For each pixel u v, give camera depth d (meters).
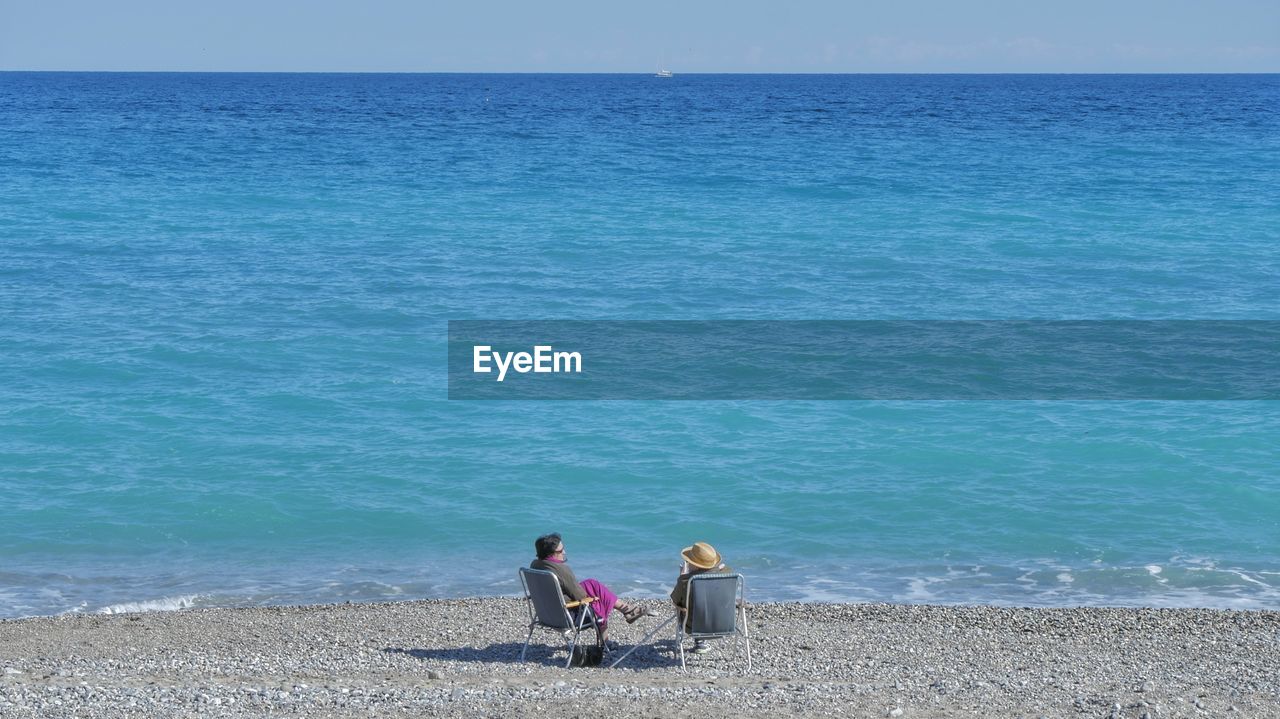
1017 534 15.27
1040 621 11.94
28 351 24.34
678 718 7.48
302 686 8.65
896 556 14.60
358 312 29.31
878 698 8.19
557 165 70.19
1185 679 9.41
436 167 68.56
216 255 37.81
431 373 23.41
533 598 9.95
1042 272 36.12
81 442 18.62
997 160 73.25
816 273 35.72
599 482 17.22
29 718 7.53
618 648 10.48
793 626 11.66
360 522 15.67
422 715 7.65
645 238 42.28
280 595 13.34
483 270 35.72
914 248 40.50
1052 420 20.42
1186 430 19.73
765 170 67.38
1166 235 43.41
